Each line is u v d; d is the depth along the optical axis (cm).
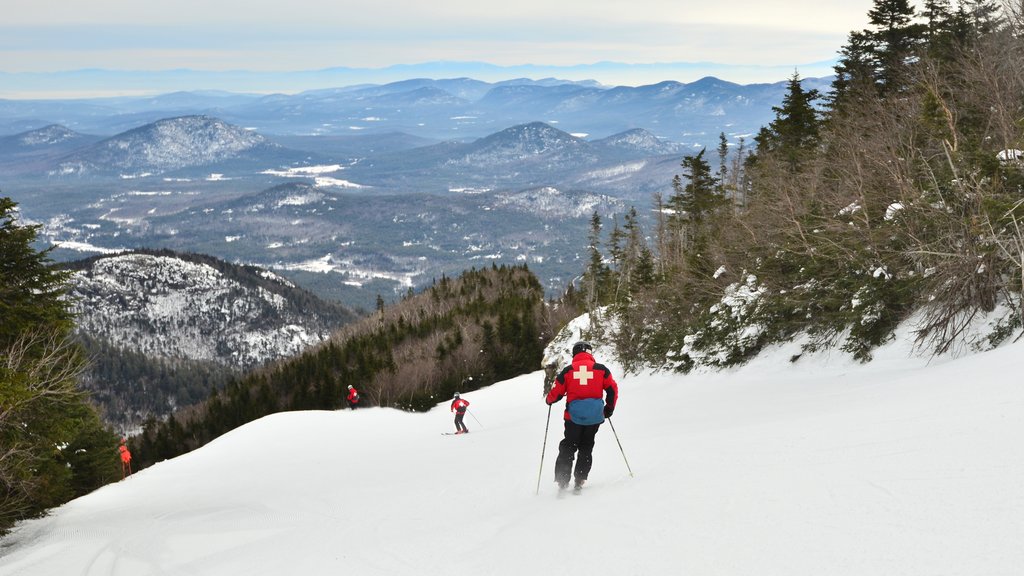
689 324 2269
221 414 7094
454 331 7019
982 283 1098
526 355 7019
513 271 11212
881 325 1339
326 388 6400
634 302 2953
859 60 3525
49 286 1551
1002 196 1111
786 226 1969
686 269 2620
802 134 3828
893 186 1714
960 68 2170
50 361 1406
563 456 705
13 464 1259
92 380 18062
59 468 1547
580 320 4034
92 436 2980
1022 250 1014
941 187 1300
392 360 6347
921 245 1255
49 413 1409
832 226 1638
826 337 1514
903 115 2152
